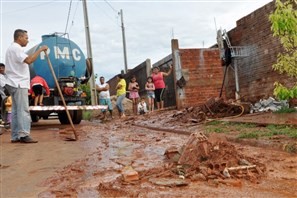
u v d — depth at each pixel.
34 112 11.33
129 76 21.03
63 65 11.12
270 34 11.02
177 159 4.50
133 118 12.59
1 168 4.75
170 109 13.34
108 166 4.50
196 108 10.26
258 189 3.36
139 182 3.64
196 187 3.44
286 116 8.07
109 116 16.58
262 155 4.74
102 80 14.78
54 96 10.99
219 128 7.35
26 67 6.92
